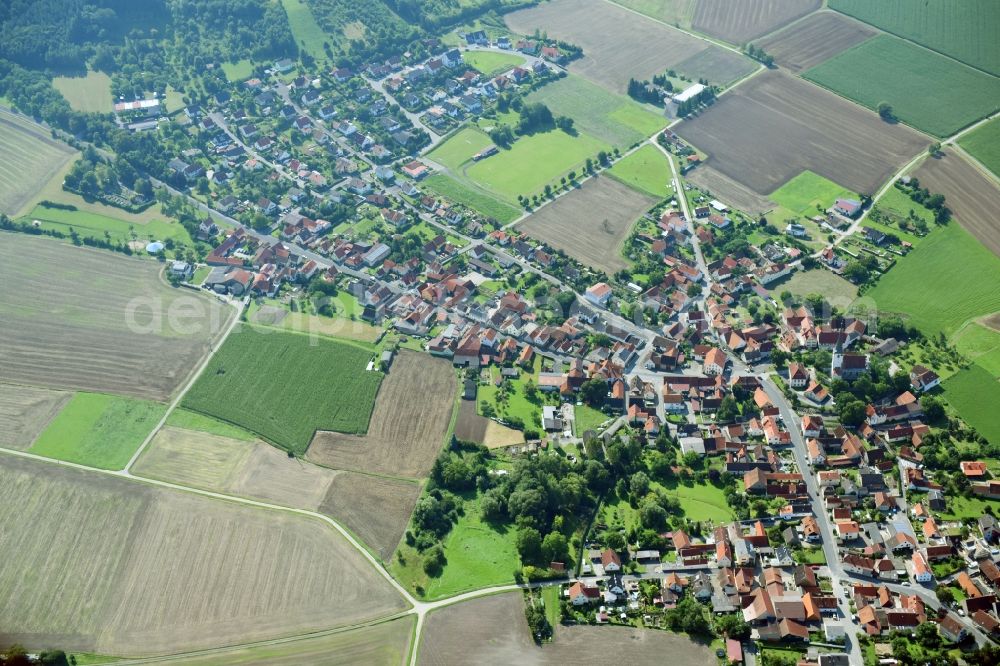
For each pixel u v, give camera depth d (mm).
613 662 183875
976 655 178375
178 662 188000
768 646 185750
